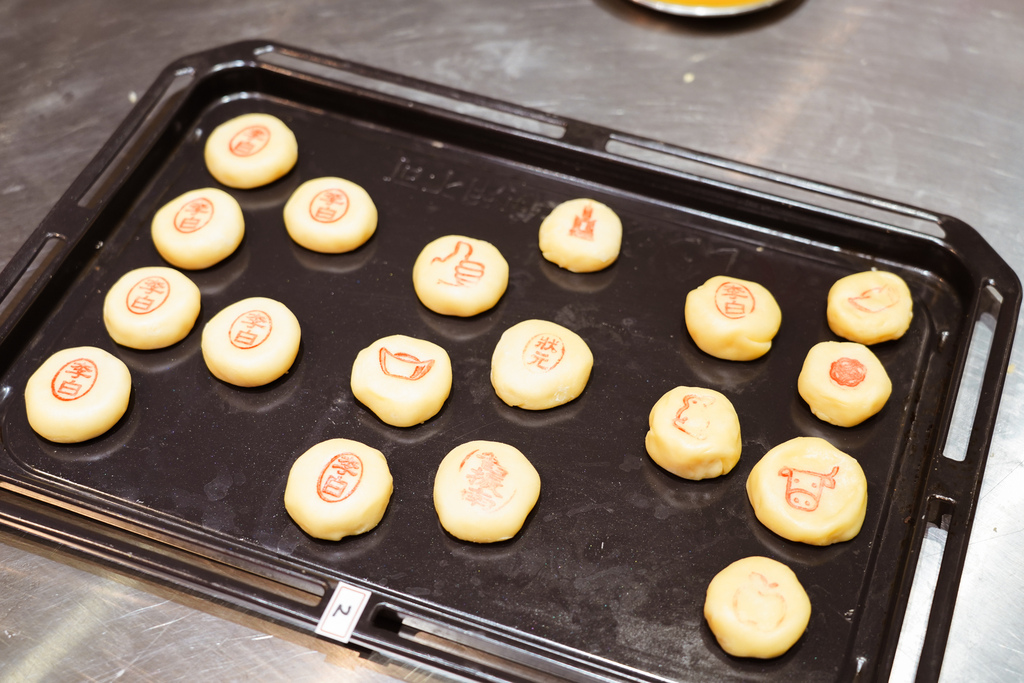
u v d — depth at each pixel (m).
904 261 0.83
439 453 0.78
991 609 0.74
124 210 0.86
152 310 0.80
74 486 0.76
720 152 0.91
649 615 0.72
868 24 0.98
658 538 0.75
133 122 0.86
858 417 0.77
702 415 0.76
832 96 0.94
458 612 0.72
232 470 0.76
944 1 0.99
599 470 0.77
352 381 0.78
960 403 0.80
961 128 0.93
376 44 0.97
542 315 0.82
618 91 0.94
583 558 0.74
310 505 0.74
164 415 0.78
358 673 0.72
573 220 0.84
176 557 0.73
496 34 0.98
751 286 0.81
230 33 0.97
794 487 0.75
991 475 0.78
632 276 0.84
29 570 0.74
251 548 0.74
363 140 0.89
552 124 0.89
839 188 0.83
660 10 0.98
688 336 0.81
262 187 0.88
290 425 0.78
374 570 0.74
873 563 0.74
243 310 0.81
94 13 0.99
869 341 0.80
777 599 0.71
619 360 0.81
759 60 0.96
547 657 0.71
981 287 0.80
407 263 0.84
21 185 0.89
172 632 0.72
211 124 0.90
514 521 0.74
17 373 0.80
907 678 0.72
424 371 0.78
